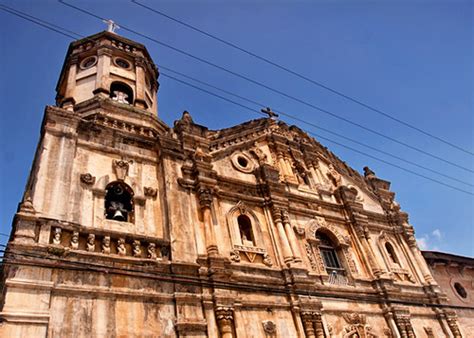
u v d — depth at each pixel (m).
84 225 14.63
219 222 18.52
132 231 15.66
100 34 24.33
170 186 17.80
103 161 17.23
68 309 12.09
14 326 10.87
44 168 15.00
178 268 15.03
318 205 24.00
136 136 19.05
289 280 18.16
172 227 16.23
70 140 16.56
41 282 12.00
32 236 12.80
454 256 28.80
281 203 21.28
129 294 13.42
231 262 17.42
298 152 26.42
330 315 18.56
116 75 22.42
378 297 21.17
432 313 22.78
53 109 16.95
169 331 13.47
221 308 14.94
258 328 15.84
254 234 19.48
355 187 28.19
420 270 24.95
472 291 27.88
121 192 17.03
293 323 16.89
